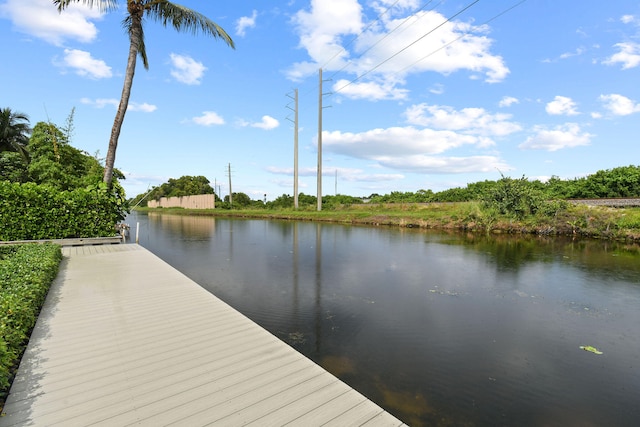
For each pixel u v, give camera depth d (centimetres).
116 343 279
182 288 459
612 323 402
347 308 452
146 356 256
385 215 2052
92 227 940
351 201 3334
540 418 227
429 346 336
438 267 729
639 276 640
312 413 190
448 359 309
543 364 302
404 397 248
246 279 619
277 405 197
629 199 1485
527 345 340
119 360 249
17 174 1700
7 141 1952
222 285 574
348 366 294
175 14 1041
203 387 214
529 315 427
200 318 343
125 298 410
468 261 798
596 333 372
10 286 316
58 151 1374
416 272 679
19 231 838
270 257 862
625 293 527
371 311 440
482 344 342
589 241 1159
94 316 344
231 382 221
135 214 4147
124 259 682
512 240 1201
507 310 447
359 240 1223
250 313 430
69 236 907
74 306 375
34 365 238
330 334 364
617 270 693
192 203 4566
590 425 220
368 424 182
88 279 507
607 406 242
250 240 1240
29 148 1387
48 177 1302
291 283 588
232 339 292
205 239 1279
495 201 1573
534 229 1383
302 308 451
